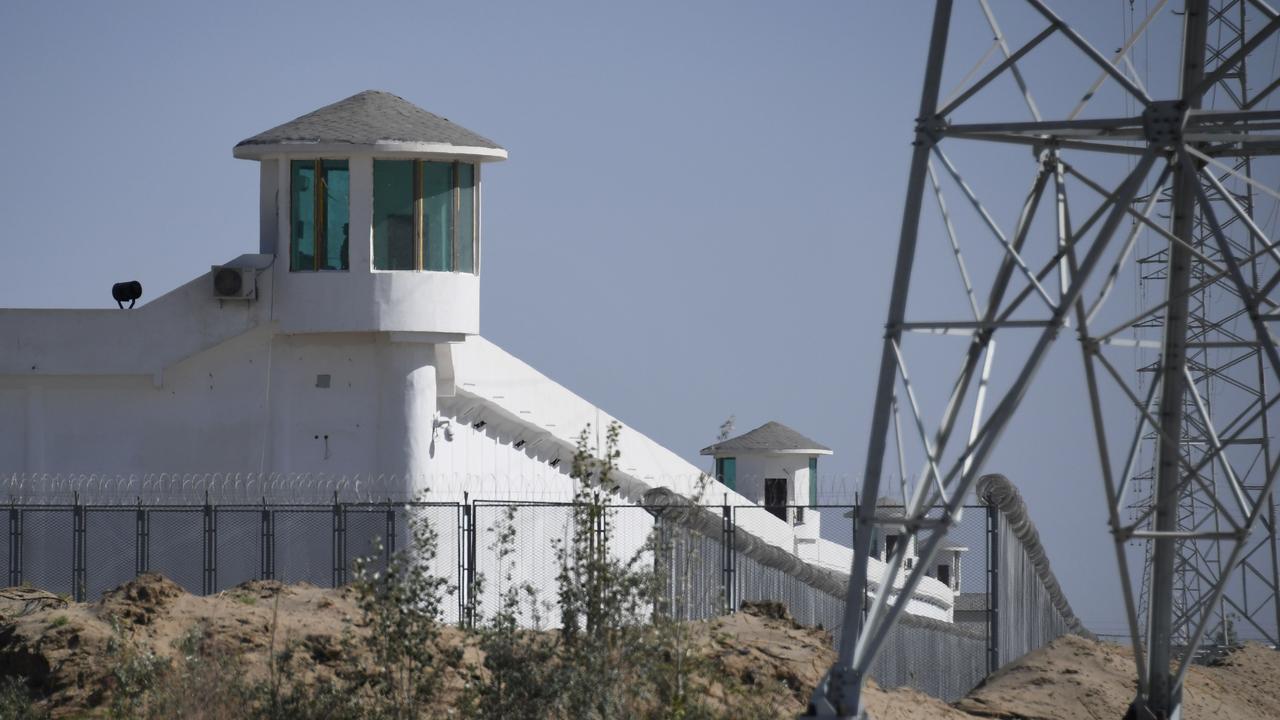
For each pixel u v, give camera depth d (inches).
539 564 3806.6
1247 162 4217.5
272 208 3767.2
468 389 3966.5
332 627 2215.8
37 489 3686.0
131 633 2140.7
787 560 2918.3
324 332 3683.6
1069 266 1775.3
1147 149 1674.5
